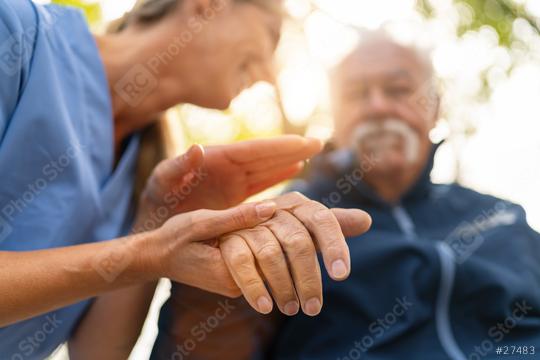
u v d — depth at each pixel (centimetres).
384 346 101
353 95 125
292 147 93
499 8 222
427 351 101
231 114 199
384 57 123
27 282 64
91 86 97
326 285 106
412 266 108
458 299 106
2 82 79
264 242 63
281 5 117
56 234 88
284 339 104
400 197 126
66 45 94
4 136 81
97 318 102
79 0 153
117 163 114
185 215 67
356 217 67
